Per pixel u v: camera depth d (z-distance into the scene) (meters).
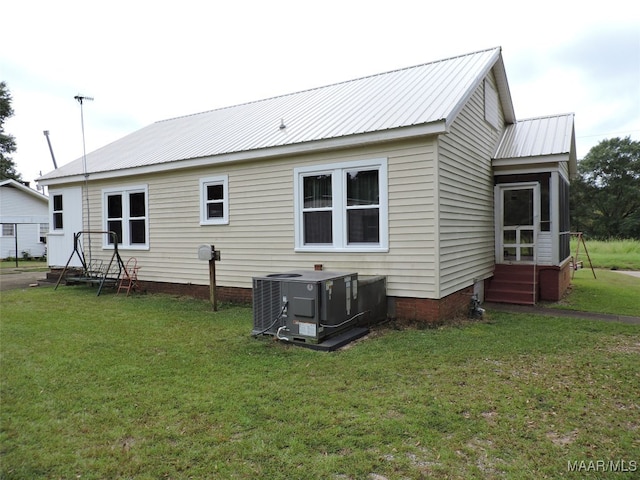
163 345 5.91
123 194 11.34
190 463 2.95
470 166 8.73
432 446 3.18
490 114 10.23
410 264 7.23
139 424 3.54
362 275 7.68
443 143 7.23
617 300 10.18
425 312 7.16
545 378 4.67
